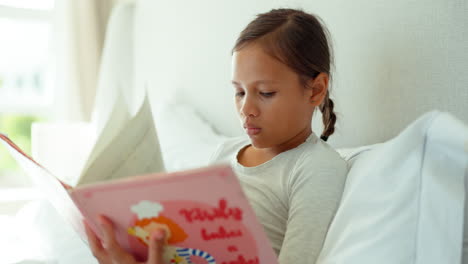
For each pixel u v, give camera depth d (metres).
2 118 2.56
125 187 0.51
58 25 2.40
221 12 1.50
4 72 2.49
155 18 1.99
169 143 1.46
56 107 2.42
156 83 2.01
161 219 0.54
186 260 0.60
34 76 2.55
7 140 0.69
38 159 1.90
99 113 2.00
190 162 1.27
